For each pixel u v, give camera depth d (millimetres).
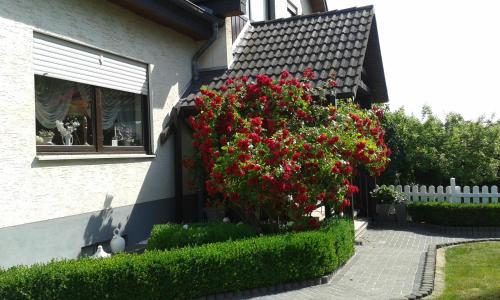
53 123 7098
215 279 5836
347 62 10008
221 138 8547
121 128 8672
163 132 9570
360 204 12891
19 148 6207
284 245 6281
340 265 7309
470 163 16500
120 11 8438
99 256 6449
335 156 7707
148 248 7102
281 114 8844
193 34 10453
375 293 5984
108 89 8359
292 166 7129
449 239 10172
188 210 10391
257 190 7348
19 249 6137
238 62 11133
